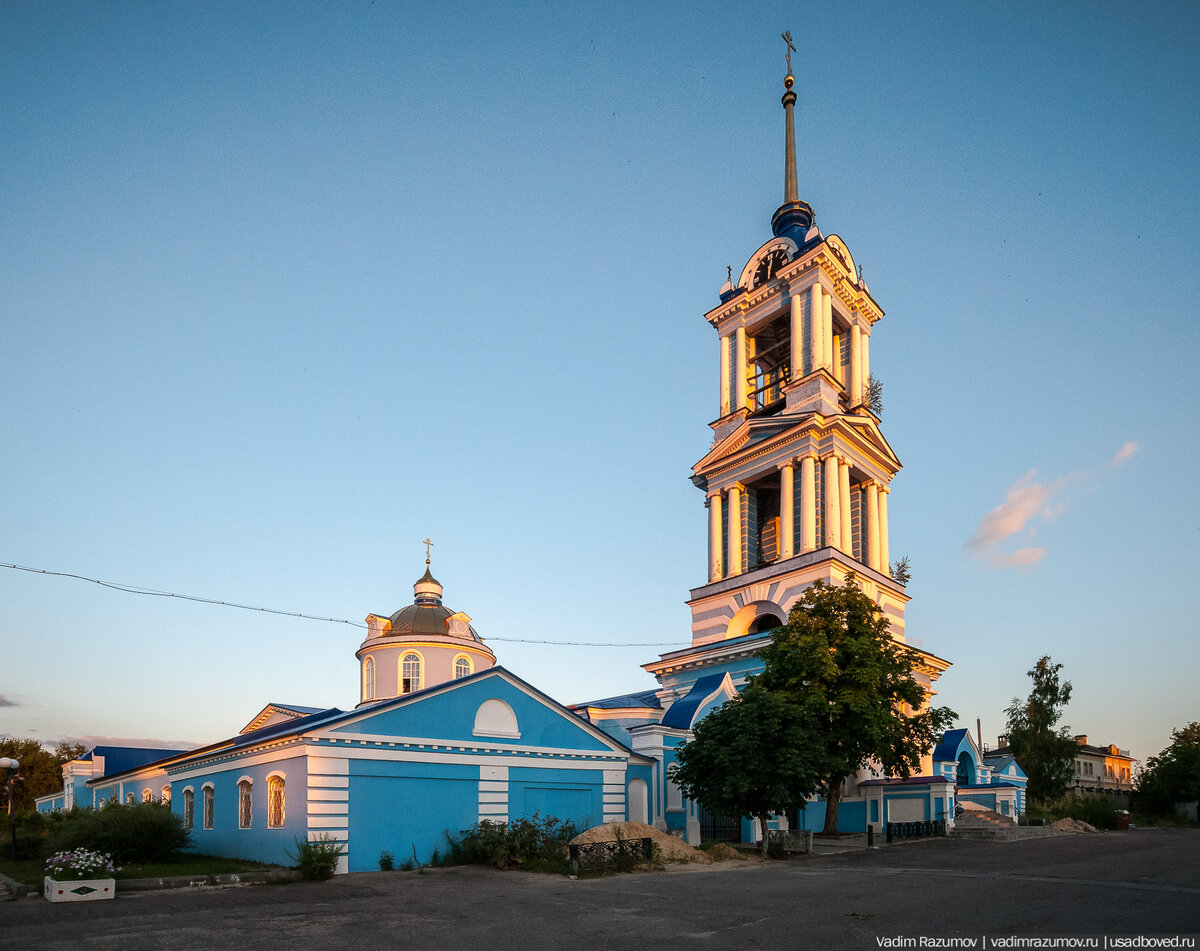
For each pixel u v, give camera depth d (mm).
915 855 24812
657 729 31000
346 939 12914
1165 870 19641
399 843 23156
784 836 26109
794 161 50938
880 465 44250
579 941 12398
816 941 11883
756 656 36656
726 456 43906
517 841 23000
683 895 16859
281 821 23594
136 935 13477
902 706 38188
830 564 37219
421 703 24531
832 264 43656
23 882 20922
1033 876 18609
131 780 41656
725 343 47344
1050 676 59312
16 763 29031
